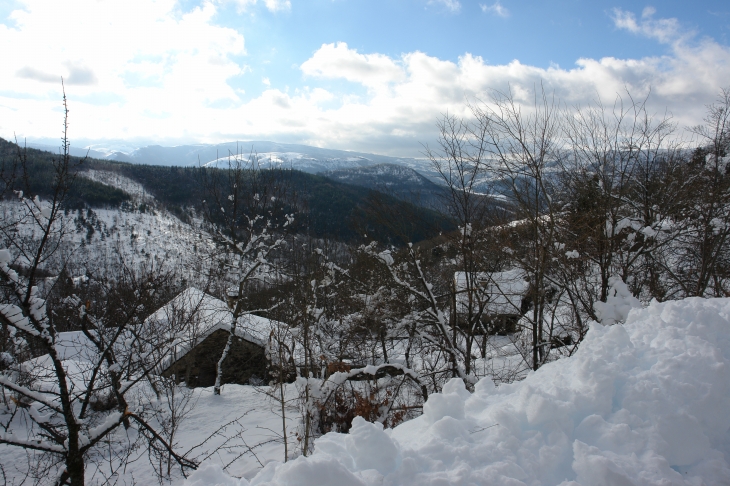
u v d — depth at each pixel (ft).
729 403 13.37
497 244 44.78
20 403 24.66
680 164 46.14
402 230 46.50
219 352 68.13
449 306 54.44
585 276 43.91
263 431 45.91
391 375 43.24
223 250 61.98
